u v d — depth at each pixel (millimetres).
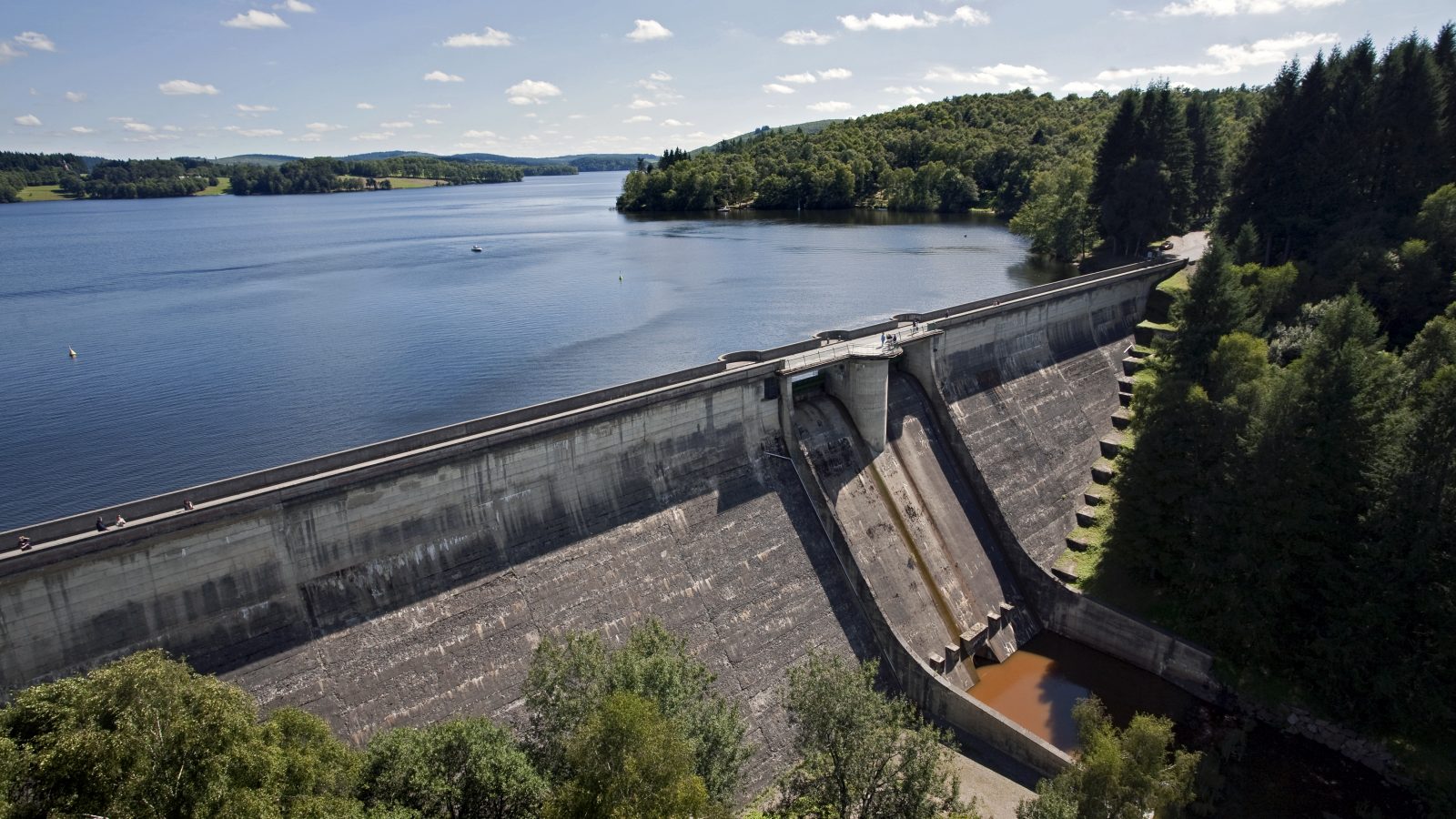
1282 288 87500
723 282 163500
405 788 29312
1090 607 63500
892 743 35750
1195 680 58250
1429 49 93562
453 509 42469
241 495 35719
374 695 37719
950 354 75750
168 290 161750
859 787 35188
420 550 41219
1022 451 76625
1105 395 92250
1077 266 163000
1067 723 55469
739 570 52344
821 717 35844
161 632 33781
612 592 46750
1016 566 68375
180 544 33969
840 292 150625
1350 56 97938
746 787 45062
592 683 32844
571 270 181750
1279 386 55906
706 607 49656
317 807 25234
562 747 31562
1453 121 92250
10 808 21078
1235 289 64438
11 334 126938
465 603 41844
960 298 142750
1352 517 53688
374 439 87062
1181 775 39500
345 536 38719
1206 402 59156
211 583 34969
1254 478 55156
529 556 44875
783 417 58875
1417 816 48250
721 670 48031
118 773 21844
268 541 36375
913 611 58656
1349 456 53219
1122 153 136125
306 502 37281
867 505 61250
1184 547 59594
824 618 54031
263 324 133125
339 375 107312
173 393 100938
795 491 58188
